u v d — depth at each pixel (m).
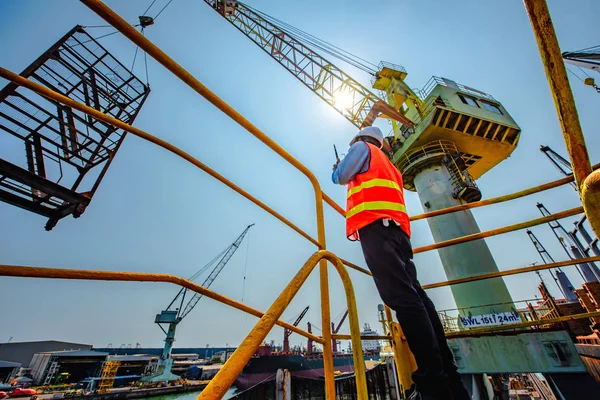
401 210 1.60
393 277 1.34
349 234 1.68
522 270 2.46
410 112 18.27
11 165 3.51
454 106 15.53
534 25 0.79
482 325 9.07
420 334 1.21
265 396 5.93
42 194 4.25
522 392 22.06
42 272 0.73
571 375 7.31
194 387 43.72
